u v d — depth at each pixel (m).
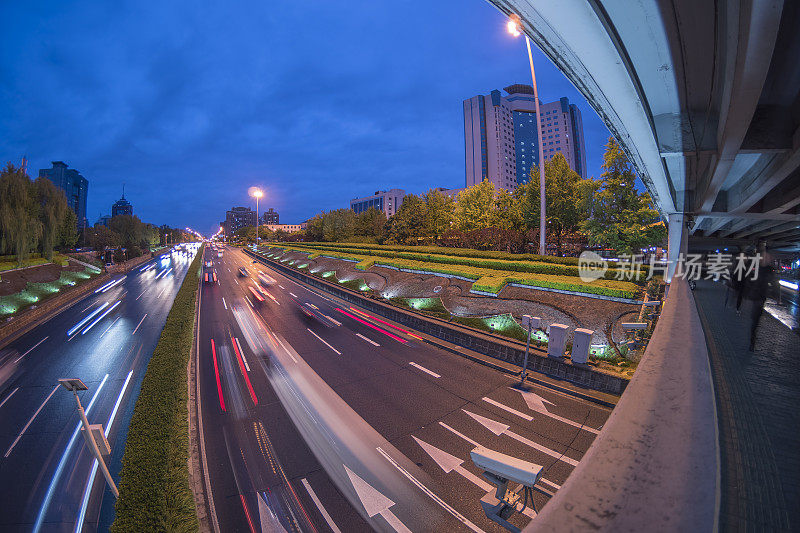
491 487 8.35
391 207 148.62
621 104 6.65
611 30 4.89
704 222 23.00
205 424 11.16
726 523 1.43
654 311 16.00
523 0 4.77
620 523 0.72
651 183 13.40
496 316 19.09
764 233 23.30
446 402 12.27
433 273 29.08
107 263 53.25
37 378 15.12
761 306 6.22
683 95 7.01
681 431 1.21
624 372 12.73
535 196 33.78
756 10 3.59
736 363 5.08
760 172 10.49
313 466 9.16
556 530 0.71
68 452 10.28
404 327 21.44
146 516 6.77
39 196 38.28
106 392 13.80
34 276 33.25
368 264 37.97
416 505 7.87
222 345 18.70
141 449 8.62
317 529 7.30
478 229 39.25
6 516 8.17
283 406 12.16
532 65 24.30
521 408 11.79
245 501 8.05
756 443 2.38
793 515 1.49
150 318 24.78
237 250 108.81
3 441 10.80
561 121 138.00
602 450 1.15
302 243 74.06
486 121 132.25
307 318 23.98
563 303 18.89
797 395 3.54
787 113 7.09
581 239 35.91
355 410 11.84
